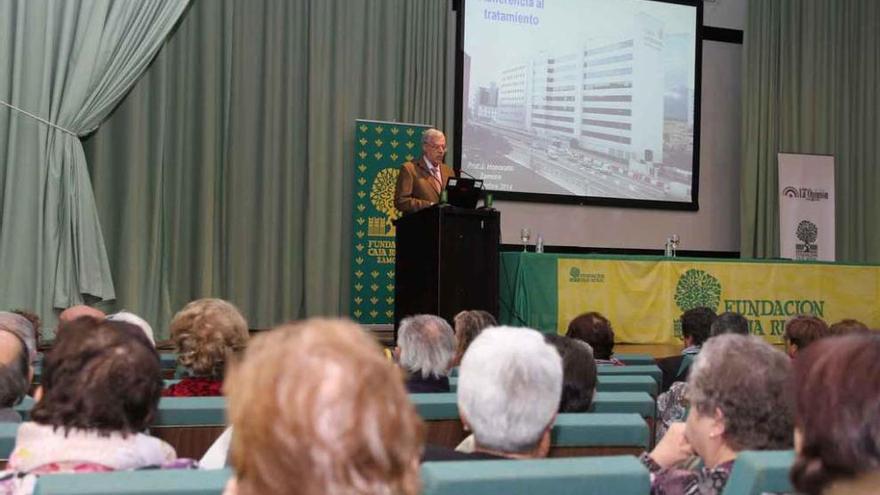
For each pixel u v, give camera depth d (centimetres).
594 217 902
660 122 915
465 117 845
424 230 548
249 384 81
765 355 176
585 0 886
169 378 352
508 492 136
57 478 123
